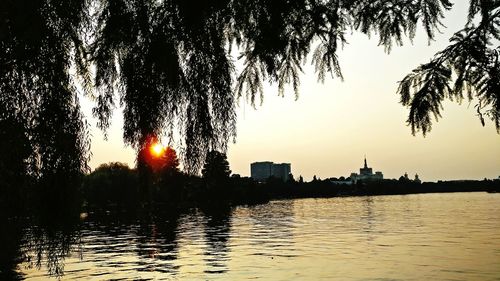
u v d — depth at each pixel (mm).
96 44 3650
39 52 3486
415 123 5551
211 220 82312
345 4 4266
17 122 3500
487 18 5035
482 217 78438
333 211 111062
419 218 79688
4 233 3428
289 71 4414
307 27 4207
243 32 4023
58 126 3600
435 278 26312
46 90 3588
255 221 79062
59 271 3523
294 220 80875
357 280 26031
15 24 3262
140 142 3709
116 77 3795
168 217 91562
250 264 31969
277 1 3646
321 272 28672
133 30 3566
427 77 5543
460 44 5336
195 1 3451
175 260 34000
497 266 29391
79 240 3615
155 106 3688
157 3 3594
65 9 3453
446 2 4652
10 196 3480
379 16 4711
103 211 101125
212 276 27469
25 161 3512
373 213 98875
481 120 5387
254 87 4355
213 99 3842
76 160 3633
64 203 3582
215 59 3807
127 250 40156
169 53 3592
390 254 36406
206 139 3764
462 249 38125
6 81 3490
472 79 5469
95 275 27531
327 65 4449
